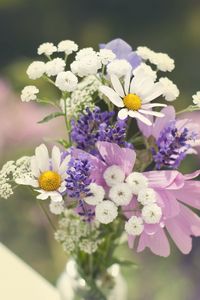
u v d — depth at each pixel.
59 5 2.53
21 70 1.66
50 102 0.66
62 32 2.55
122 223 0.68
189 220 0.64
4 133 1.64
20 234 1.75
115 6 2.52
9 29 2.51
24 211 1.74
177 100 1.91
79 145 0.63
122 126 0.62
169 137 0.62
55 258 1.74
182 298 1.67
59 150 0.62
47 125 1.66
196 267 1.68
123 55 0.66
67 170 0.60
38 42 2.54
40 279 0.86
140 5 2.55
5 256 0.87
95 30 2.57
